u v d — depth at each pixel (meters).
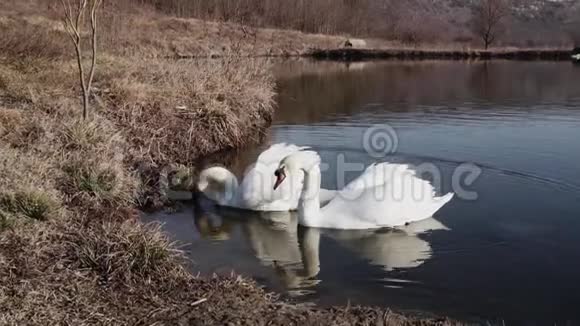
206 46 34.66
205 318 5.48
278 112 16.83
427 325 5.62
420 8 67.31
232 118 12.75
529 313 6.07
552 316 6.03
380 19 56.50
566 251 7.50
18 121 9.66
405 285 6.66
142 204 9.14
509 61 41.66
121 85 12.38
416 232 8.23
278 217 9.03
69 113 10.59
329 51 44.00
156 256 6.48
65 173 8.33
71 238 6.77
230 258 7.40
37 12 25.02
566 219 8.49
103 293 5.82
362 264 7.25
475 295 6.43
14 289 5.63
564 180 10.20
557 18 67.56
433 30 55.19
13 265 6.04
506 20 60.66
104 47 17.81
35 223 6.82
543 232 8.06
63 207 7.45
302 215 8.55
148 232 6.92
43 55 15.05
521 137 13.39
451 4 73.00
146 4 42.06
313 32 52.00
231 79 14.36
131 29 25.86
